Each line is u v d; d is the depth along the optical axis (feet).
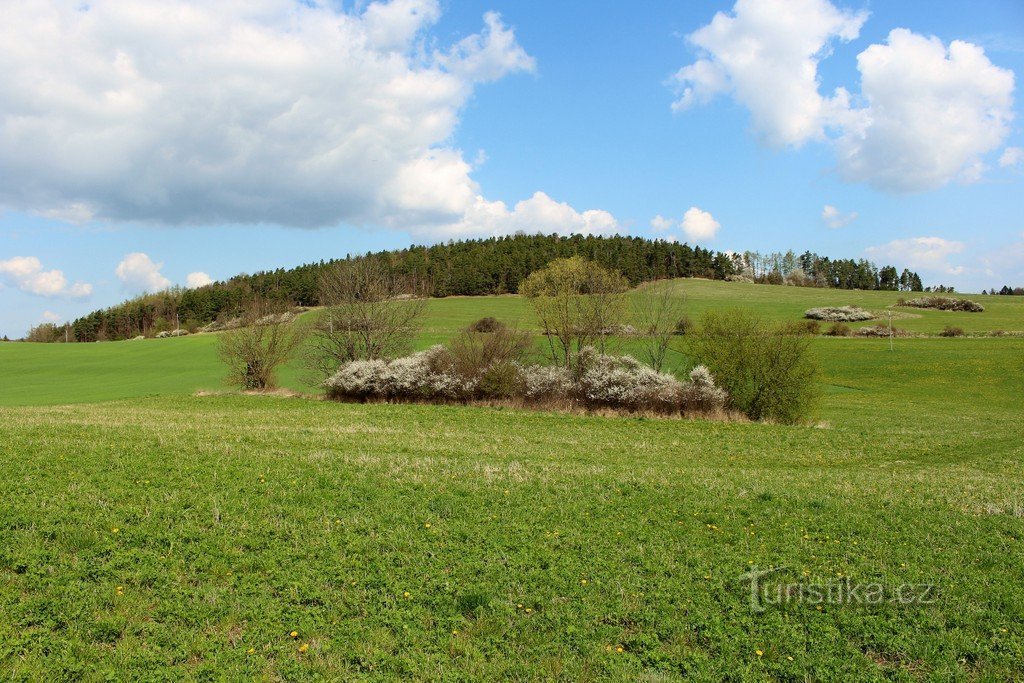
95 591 30.35
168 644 26.78
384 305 179.83
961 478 67.41
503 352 145.48
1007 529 44.73
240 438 71.77
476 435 90.12
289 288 437.17
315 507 43.57
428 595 31.76
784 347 142.00
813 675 26.50
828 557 38.68
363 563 34.99
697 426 112.57
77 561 33.22
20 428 70.69
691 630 29.60
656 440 94.84
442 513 43.93
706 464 76.07
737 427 112.57
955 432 120.06
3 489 43.62
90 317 518.37
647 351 168.96
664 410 126.41
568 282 166.71
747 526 44.19
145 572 32.42
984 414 164.25
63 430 69.92
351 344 175.73
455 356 146.00
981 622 30.66
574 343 174.19
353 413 120.57
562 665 26.35
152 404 136.36
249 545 36.73
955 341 285.64
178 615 28.96
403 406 132.98
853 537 42.55
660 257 576.20
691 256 600.80
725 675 26.27
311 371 185.37
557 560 36.50
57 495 42.80
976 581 35.22
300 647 26.94
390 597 31.35
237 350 172.14
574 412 125.49
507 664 26.32
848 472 71.97
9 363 273.13
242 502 43.78
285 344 176.86
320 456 60.54
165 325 471.62
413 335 183.32
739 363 142.72
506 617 30.01
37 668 24.47
